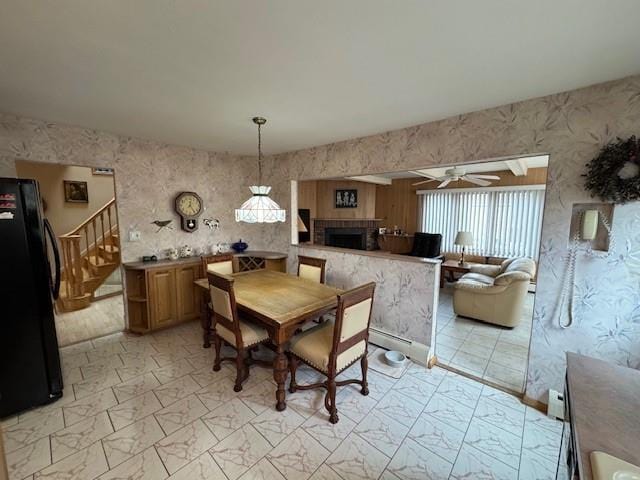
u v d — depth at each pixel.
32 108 2.29
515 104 2.11
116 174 3.15
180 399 2.18
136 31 1.30
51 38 1.35
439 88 1.90
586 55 1.48
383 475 1.59
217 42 1.39
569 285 1.97
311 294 2.55
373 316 3.15
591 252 1.88
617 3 1.09
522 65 1.59
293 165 3.90
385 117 2.46
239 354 2.26
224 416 2.00
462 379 2.52
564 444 1.42
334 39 1.37
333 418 1.95
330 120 2.55
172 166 3.61
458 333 3.49
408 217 6.98
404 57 1.53
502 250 5.62
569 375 1.20
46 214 4.89
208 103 2.18
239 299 2.41
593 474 0.75
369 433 1.88
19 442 1.75
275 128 2.80
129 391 2.27
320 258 3.39
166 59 1.55
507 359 2.86
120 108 2.29
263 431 1.87
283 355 2.07
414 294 2.81
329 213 6.79
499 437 1.87
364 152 3.09
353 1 1.10
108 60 1.56
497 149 2.21
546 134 1.99
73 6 1.12
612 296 1.84
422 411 2.10
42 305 2.06
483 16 1.19
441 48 1.44
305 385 2.29
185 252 3.76
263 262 4.11
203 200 3.93
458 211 6.17
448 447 1.78
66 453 1.68
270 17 1.20
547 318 2.07
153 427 1.89
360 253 3.21
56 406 2.08
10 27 1.26
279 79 1.78
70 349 2.94
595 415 0.96
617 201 1.76
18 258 1.96
